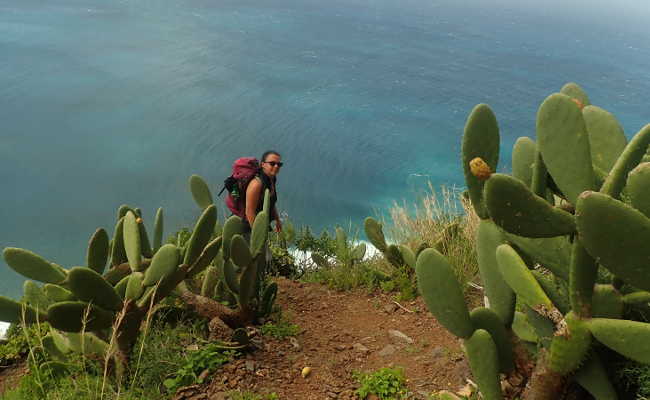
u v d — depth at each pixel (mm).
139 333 3383
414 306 4305
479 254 2314
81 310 3012
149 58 118000
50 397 2959
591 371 1984
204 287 4016
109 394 2920
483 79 128750
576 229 1778
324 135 81250
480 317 2188
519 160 2475
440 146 79312
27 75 96812
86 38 130375
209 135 76750
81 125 76750
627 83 133750
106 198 55719
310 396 3031
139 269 3307
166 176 62312
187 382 3072
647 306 1983
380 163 70875
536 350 2262
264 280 4324
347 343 3748
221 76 109938
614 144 2334
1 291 30812
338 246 5277
